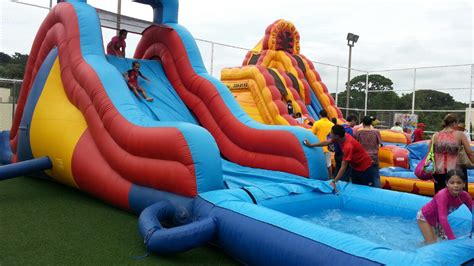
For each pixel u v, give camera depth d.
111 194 5.87
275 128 7.05
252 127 7.34
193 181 4.91
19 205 5.99
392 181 7.99
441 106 18.55
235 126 7.55
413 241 4.50
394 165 8.97
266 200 5.18
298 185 5.89
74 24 7.32
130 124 5.77
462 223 4.80
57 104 7.34
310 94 14.65
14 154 8.79
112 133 5.98
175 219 4.89
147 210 4.65
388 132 11.72
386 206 5.54
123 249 4.30
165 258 4.14
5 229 4.82
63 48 7.38
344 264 3.15
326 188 5.97
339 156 6.62
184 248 4.11
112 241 4.53
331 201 5.86
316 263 3.31
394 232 4.82
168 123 5.41
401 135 11.55
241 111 7.83
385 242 4.47
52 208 5.85
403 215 5.37
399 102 20.39
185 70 8.35
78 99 6.79
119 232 4.84
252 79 12.20
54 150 7.00
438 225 3.91
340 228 4.99
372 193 5.80
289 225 3.79
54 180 7.81
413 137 12.91
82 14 7.42
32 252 4.12
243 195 5.01
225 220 4.26
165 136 5.16
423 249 3.20
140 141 5.46
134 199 5.48
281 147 6.84
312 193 5.77
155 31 9.05
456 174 3.60
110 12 8.01
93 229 4.92
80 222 5.19
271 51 14.94
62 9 7.71
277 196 5.36
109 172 6.00
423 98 19.16
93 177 6.18
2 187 7.35
